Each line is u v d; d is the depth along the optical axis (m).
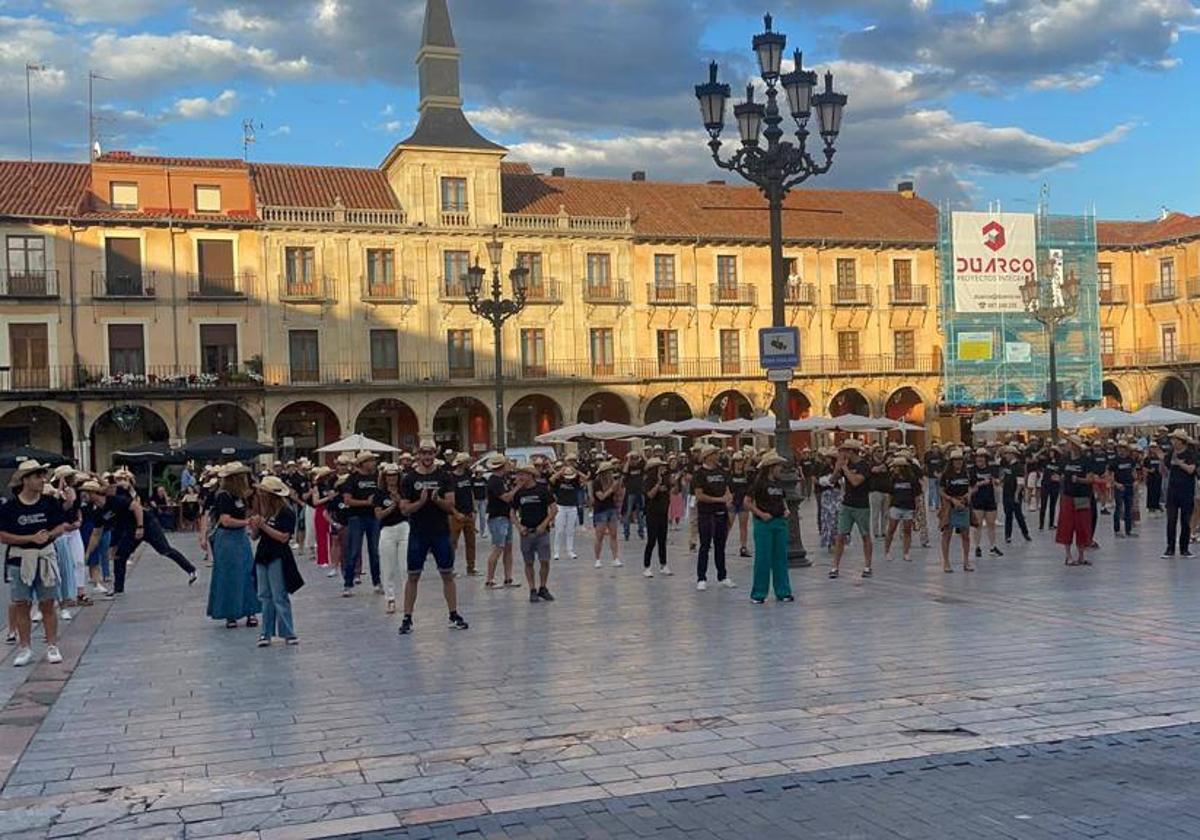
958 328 52.72
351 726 7.73
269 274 43.94
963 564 16.50
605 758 6.71
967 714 7.50
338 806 5.99
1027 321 53.69
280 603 11.41
